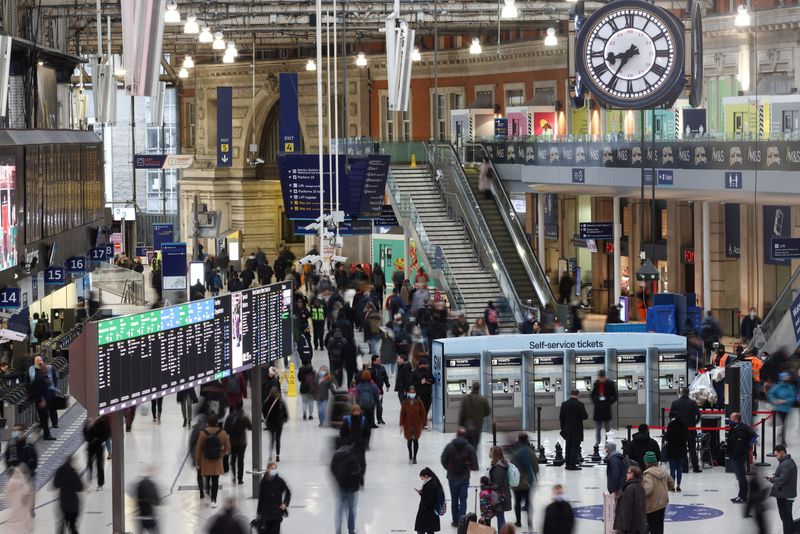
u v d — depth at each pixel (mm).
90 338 25047
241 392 39344
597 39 49938
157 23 27797
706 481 33062
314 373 41969
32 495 29016
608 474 28328
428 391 39969
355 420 32469
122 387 25969
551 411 39844
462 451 28844
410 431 35469
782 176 46969
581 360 39781
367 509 30656
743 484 30531
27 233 48188
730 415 34156
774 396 35750
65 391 45938
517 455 28500
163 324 27422
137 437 39750
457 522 28891
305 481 33656
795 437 37500
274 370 36688
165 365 27625
